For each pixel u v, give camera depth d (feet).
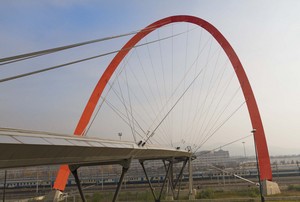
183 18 267.59
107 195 233.55
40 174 515.09
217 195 213.46
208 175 380.17
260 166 232.73
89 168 618.85
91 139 91.97
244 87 260.01
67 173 232.12
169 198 214.28
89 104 257.55
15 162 64.13
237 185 271.90
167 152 184.34
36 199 238.68
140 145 129.39
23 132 64.13
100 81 264.11
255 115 250.57
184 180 358.43
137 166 625.82
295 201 174.40
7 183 399.03
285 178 318.04
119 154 110.73
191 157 253.03
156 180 346.13
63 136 78.23
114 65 266.98
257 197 195.62
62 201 226.17
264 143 241.35
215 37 266.77
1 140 54.54
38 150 65.77
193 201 191.72
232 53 263.90
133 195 228.43
